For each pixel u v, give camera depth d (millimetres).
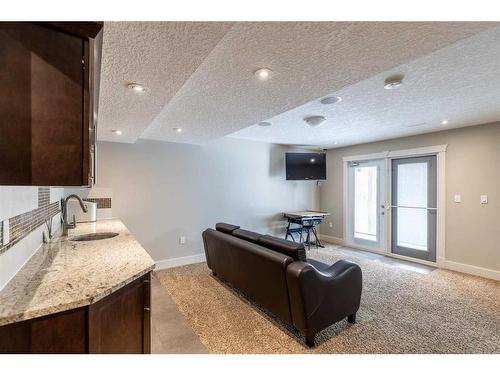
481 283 3449
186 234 4355
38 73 935
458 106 2941
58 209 2740
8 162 896
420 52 1501
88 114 1018
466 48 1724
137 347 1429
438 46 1436
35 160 933
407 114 3254
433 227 4301
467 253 3883
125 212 3812
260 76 1817
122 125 2744
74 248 1900
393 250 4844
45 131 945
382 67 1693
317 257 4738
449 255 4074
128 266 1470
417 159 4539
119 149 3766
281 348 2039
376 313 2627
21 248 1430
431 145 4289
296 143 5457
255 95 2197
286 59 1583
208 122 3031
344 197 5758
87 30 1005
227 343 2111
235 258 2873
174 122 3047
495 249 3613
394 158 4879
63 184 975
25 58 915
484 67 1999
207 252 3643
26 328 974
